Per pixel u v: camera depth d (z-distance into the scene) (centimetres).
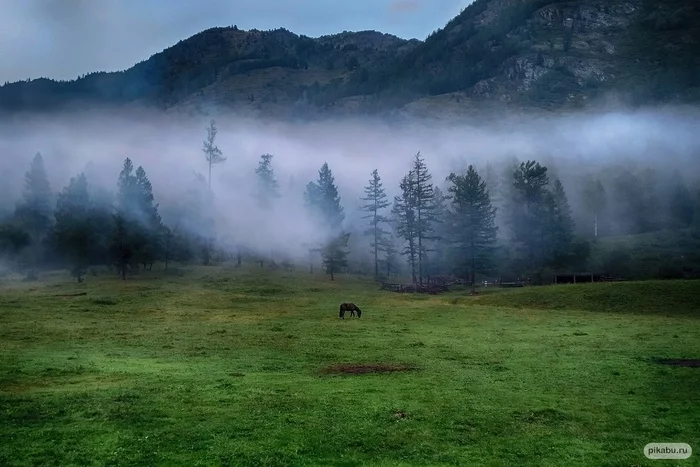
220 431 1870
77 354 3309
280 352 3466
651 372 2852
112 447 1717
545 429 1944
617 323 4916
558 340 3959
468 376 2758
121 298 6656
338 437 1823
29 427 1897
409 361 3180
